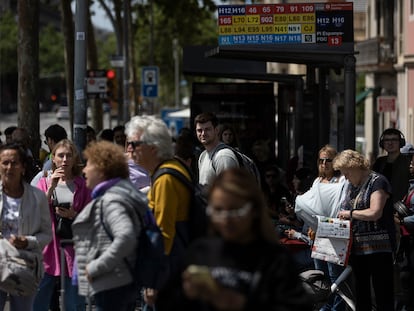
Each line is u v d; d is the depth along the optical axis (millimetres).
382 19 41625
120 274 7539
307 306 5172
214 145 10719
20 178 8688
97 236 7539
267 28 14773
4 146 8703
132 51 46031
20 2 18734
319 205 10422
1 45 117500
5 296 8734
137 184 10508
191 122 24516
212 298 5047
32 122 18922
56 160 9906
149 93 35969
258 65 24156
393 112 39188
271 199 14438
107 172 7602
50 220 8867
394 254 10633
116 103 38469
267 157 21141
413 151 12922
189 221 7902
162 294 5770
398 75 39594
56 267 9922
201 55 23844
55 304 11109
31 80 18875
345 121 14531
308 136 21812
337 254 10211
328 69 18969
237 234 5098
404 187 12539
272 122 24422
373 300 11469
